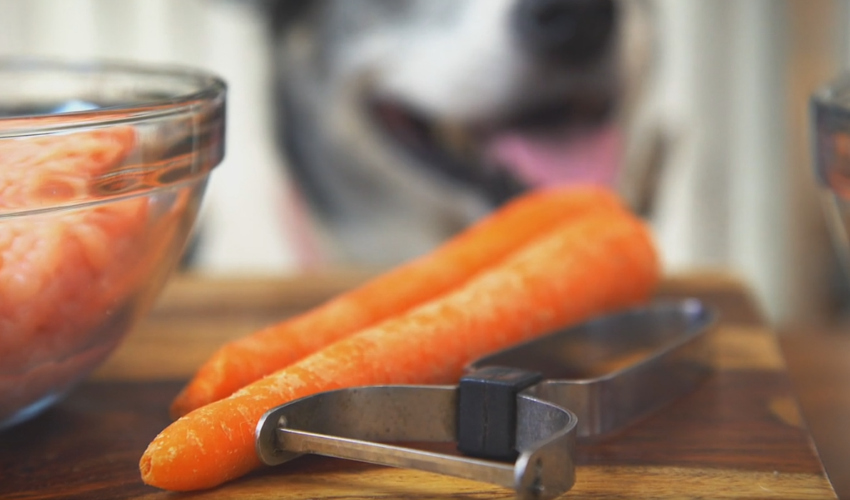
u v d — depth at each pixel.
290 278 0.47
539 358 0.36
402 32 0.60
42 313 0.31
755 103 0.64
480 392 0.31
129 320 0.34
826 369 0.43
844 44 0.62
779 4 0.62
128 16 0.65
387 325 0.35
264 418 0.31
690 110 0.64
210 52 0.64
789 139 0.64
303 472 0.32
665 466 0.32
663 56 0.63
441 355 0.35
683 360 0.36
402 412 0.32
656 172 0.65
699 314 0.39
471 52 0.60
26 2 0.65
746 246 0.66
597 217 0.41
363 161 0.63
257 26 0.63
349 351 0.34
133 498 0.31
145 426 0.34
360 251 0.65
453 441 0.32
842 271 0.66
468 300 0.37
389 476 0.32
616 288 0.40
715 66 0.63
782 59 0.63
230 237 0.66
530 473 0.29
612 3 0.60
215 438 0.31
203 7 0.63
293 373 0.33
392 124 0.62
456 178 0.63
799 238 0.66
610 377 0.33
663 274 0.47
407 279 0.40
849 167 0.33
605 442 0.33
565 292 0.38
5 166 0.30
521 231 0.43
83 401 0.36
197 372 0.37
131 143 0.31
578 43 0.61
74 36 0.65
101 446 0.33
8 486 0.32
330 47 0.61
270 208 0.65
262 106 0.64
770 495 0.31
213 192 0.65
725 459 0.32
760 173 0.65
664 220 0.66
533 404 0.31
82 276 0.32
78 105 0.39
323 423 0.32
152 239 0.33
